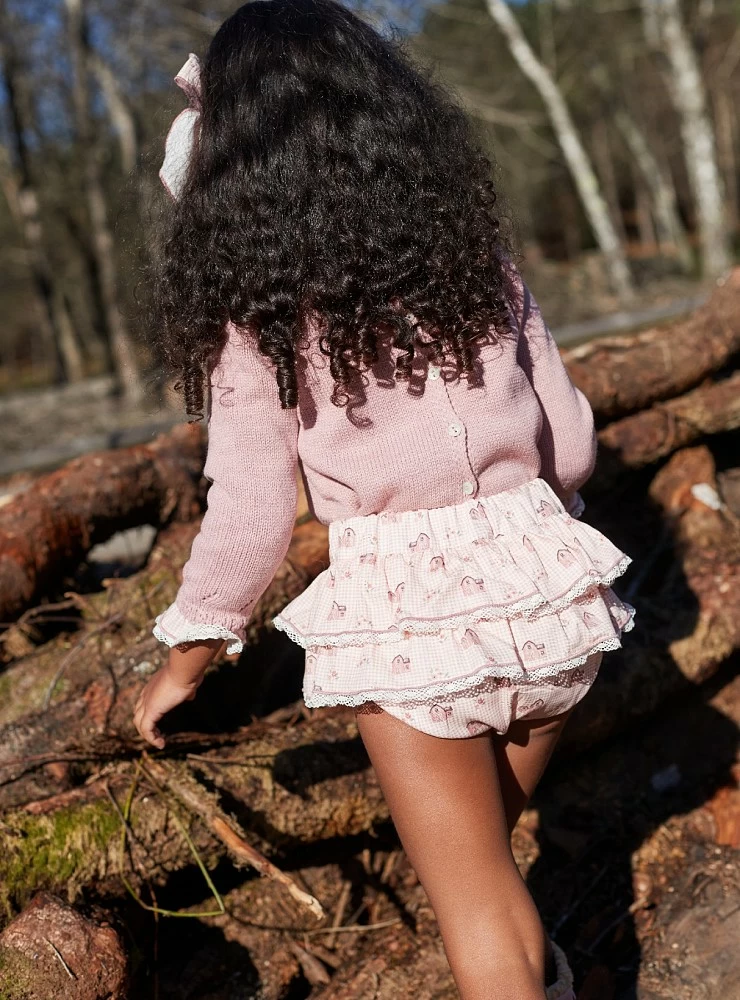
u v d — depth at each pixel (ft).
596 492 9.52
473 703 4.65
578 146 54.24
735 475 10.95
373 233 4.67
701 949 6.26
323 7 5.11
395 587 4.71
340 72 4.86
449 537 4.81
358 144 4.75
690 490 9.64
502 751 5.28
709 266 52.70
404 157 4.80
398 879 7.13
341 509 5.01
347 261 4.63
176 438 9.93
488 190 5.09
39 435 28.45
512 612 4.62
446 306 4.77
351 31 5.02
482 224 4.97
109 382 44.37
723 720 8.07
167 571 8.32
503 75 54.54
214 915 6.24
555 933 6.58
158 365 5.48
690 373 10.14
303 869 7.02
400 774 4.71
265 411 4.81
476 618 4.58
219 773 6.42
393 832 7.30
